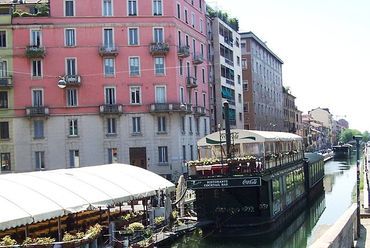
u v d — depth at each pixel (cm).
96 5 5138
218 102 6525
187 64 5591
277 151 3119
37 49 4941
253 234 2506
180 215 2856
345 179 6175
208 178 2470
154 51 5150
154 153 5103
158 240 2216
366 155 7206
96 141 5031
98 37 5122
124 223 2320
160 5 5256
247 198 2538
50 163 4972
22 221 1633
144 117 5122
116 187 2319
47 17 5050
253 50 8075
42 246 1598
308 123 14162
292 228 3095
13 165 4938
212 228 2530
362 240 1702
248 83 7888
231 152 2784
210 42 6506
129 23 5175
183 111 5181
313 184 4306
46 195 1892
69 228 2192
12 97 4959
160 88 5206
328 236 1079
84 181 2256
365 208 2481
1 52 4966
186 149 5359
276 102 9944
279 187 2883
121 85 5125
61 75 5034
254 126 7838
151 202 2816
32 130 4969
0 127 4956
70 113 5019
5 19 4991
